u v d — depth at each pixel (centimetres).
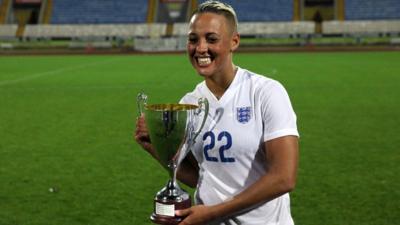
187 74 1966
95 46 3625
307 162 696
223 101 210
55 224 487
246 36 3875
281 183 190
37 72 2092
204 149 215
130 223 488
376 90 1450
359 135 865
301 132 895
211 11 196
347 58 2686
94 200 555
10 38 3831
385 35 3672
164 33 3769
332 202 539
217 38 195
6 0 4272
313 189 582
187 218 193
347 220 488
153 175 647
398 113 1075
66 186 605
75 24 4000
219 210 192
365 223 480
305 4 4512
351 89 1480
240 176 212
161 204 192
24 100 1326
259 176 211
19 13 4509
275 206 215
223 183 216
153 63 2528
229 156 211
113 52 3384
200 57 197
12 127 969
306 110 1133
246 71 217
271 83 208
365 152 748
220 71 208
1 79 1836
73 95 1411
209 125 212
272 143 197
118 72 2077
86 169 678
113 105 1224
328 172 648
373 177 625
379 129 912
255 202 191
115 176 645
